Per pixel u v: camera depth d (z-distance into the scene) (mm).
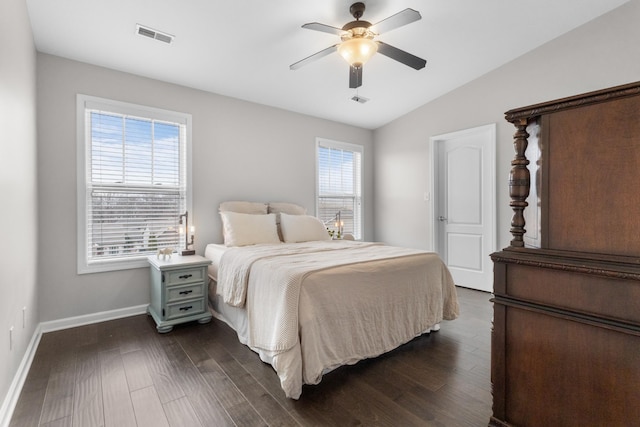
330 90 3752
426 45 3107
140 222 3119
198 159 3443
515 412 1296
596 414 1079
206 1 2227
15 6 1804
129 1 2170
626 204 1029
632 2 2756
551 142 1197
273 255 2371
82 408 1594
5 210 1575
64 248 2703
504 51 3332
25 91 2080
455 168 4184
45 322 2605
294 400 1682
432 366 2057
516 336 1293
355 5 2354
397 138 4809
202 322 2801
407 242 4695
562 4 2703
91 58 2771
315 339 1734
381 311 2100
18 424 1476
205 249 3426
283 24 2531
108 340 2430
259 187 3920
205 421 1507
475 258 3994
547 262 1171
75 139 2754
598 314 1067
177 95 3322
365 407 1623
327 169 4688
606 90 1048
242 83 3416
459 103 4008
